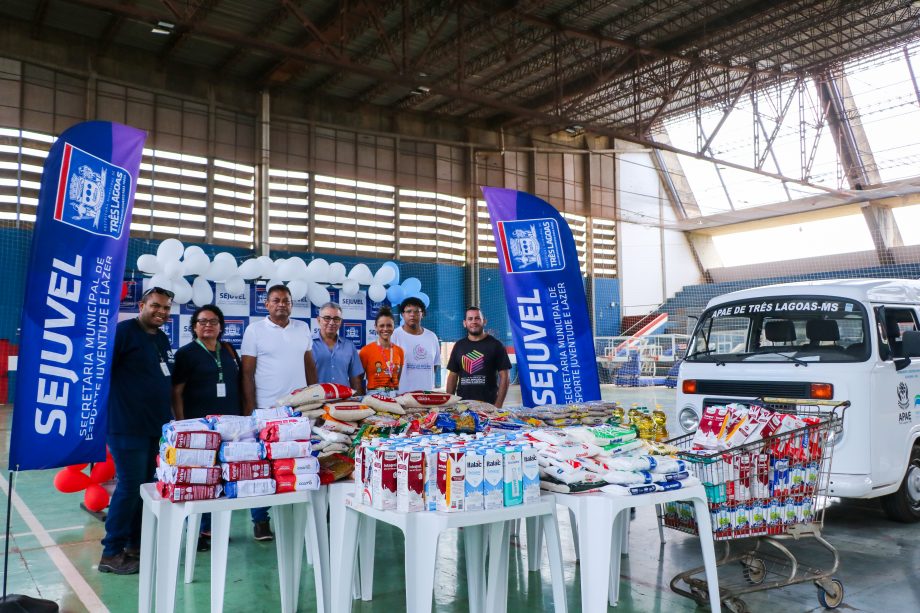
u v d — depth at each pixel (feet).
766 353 16.61
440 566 13.60
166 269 25.93
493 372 17.31
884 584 12.11
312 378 15.85
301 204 64.13
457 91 48.24
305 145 64.49
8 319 49.88
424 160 71.77
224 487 9.62
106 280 11.84
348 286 31.78
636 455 10.39
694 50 55.62
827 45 57.67
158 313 12.95
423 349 18.12
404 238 70.18
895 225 79.00
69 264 11.38
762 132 71.05
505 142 75.82
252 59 57.31
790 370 15.71
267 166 60.44
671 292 90.68
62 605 11.29
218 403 14.03
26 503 19.26
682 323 85.35
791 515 11.03
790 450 11.00
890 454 15.12
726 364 16.94
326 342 16.70
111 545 13.08
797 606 11.09
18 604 10.46
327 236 65.62
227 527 10.58
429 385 18.11
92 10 49.24
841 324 15.90
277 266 29.76
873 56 60.08
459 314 73.82
